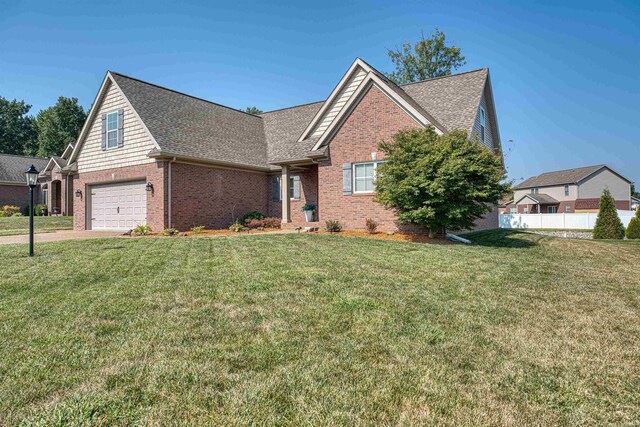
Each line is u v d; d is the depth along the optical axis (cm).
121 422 241
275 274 646
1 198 3256
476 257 860
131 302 495
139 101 1611
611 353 354
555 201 5172
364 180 1388
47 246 984
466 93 1560
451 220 1096
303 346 359
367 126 1373
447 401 268
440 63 3600
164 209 1460
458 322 429
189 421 242
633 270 793
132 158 1579
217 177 1673
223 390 280
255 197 1862
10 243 1084
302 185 1789
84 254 862
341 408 258
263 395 272
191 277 630
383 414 252
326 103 1572
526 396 278
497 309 479
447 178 1021
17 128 5444
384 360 332
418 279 628
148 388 282
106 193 1736
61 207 3005
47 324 417
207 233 1412
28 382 290
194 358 332
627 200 5009
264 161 1869
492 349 358
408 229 1279
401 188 1066
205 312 455
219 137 1792
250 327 406
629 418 253
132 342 367
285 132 2070
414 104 1348
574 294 562
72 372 307
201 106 1945
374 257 827
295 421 244
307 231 1416
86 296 525
